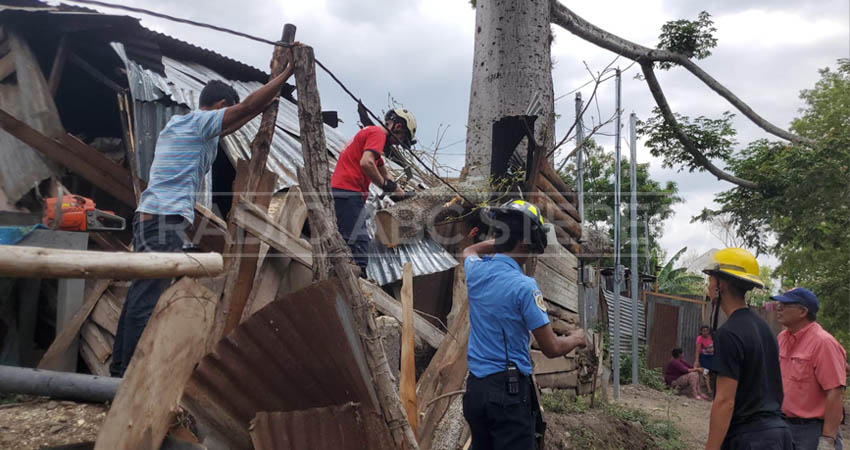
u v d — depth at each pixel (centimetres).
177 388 192
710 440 300
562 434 550
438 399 388
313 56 308
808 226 1492
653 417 789
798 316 415
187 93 589
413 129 484
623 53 1274
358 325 273
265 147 367
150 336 184
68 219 352
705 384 1166
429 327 452
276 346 262
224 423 259
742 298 321
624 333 1559
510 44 830
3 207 463
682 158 1669
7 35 525
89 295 421
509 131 575
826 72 1680
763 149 1703
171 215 323
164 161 331
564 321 652
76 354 396
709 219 1675
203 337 197
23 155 481
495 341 292
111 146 630
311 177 293
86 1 263
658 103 1541
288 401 268
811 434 406
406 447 268
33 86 507
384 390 270
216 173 605
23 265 149
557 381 674
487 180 575
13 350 407
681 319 1556
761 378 302
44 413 257
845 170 1466
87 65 577
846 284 1540
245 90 908
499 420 284
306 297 259
